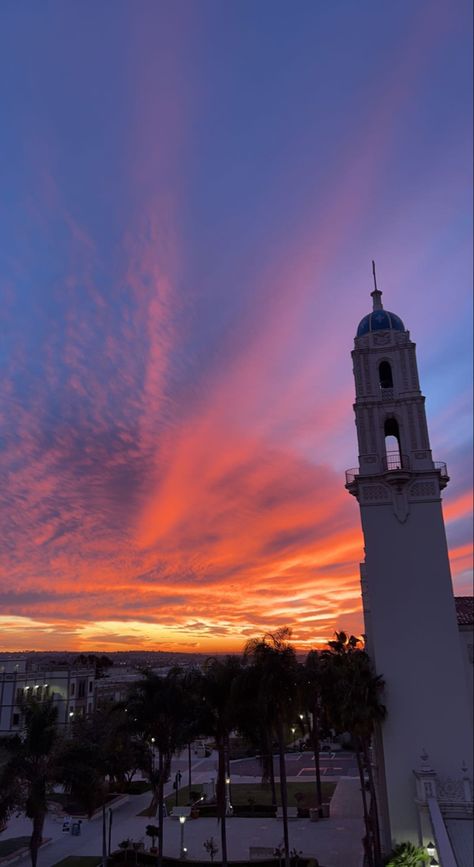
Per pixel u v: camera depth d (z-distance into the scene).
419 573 39.97
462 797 34.62
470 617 40.38
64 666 93.62
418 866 33.25
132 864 42.06
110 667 162.25
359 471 42.91
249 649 36.62
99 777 42.88
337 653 44.41
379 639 39.09
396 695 37.91
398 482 41.31
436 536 40.50
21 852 44.59
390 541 40.84
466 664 38.72
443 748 36.62
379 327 46.31
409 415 43.47
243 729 37.44
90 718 66.38
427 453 42.22
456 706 37.31
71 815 56.97
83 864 42.53
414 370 44.44
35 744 36.72
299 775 75.56
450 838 32.12
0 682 78.62
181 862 41.53
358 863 40.03
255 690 36.16
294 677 35.88
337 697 39.06
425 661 38.28
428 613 39.16
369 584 40.28
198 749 96.19
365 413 44.03
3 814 36.03
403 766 36.59
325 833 48.41
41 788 36.31
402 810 35.97
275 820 53.84
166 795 66.62
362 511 41.72
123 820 55.53
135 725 40.22
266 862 40.59
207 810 57.06
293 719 36.19
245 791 66.12
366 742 38.88
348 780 70.62
